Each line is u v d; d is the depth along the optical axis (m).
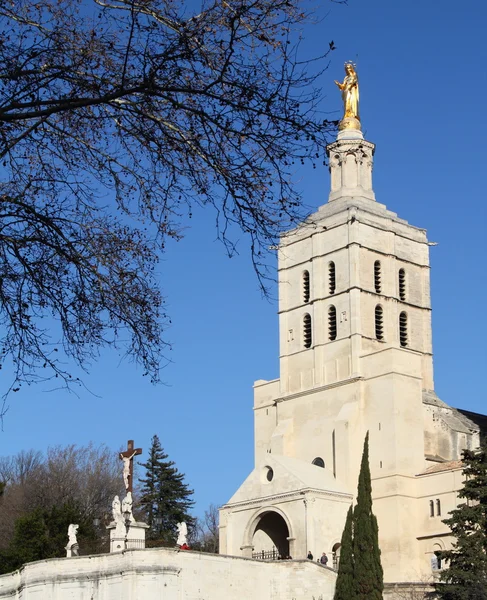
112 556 80.88
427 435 109.31
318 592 84.50
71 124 22.02
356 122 121.50
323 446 108.12
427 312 117.31
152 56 20.48
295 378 114.25
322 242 115.75
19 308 21.61
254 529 101.12
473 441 111.69
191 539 140.50
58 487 131.25
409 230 118.44
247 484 103.00
